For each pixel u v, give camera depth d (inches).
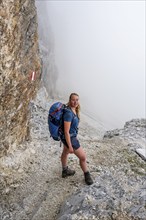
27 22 438.6
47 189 383.6
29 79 463.2
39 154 466.6
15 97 421.4
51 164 444.1
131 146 531.5
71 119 346.9
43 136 583.2
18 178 399.9
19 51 418.6
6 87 395.5
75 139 362.9
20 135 457.4
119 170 419.5
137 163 468.1
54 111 347.6
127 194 337.1
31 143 486.3
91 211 313.4
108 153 493.4
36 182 397.7
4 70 385.7
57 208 347.9
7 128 415.8
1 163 409.7
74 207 327.3
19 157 436.5
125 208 314.8
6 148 421.1
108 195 336.8
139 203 319.6
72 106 353.4
